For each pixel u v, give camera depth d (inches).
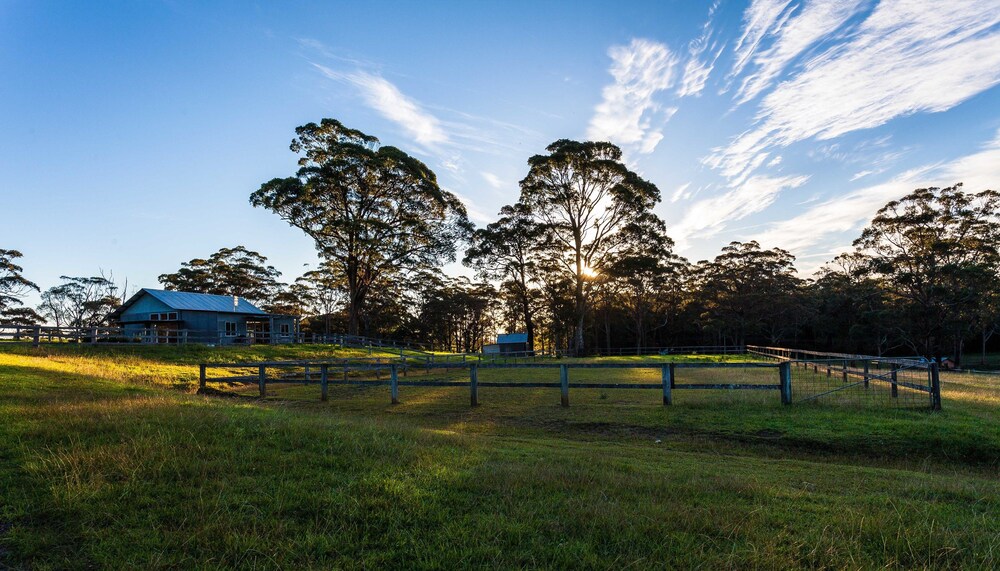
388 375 985.5
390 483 212.2
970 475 307.1
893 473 282.5
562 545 163.6
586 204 1932.8
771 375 873.5
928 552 162.1
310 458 244.7
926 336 1815.9
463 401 586.9
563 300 2285.9
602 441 391.2
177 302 1584.6
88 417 297.3
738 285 2662.4
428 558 156.3
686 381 777.6
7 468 213.5
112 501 186.1
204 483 205.5
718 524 181.8
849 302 2434.8
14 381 490.3
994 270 1706.4
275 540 162.9
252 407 410.0
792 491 229.9
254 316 1756.9
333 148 1752.0
